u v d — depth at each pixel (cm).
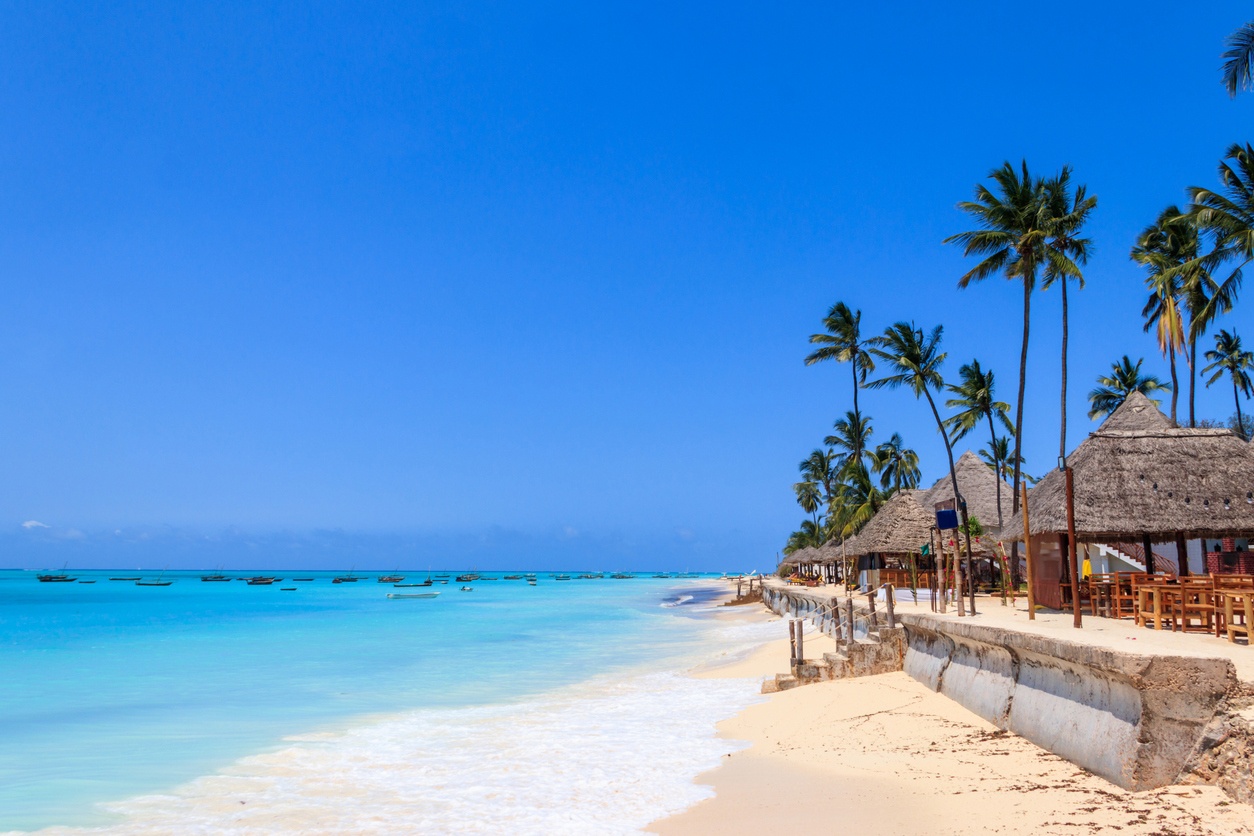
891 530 3934
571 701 1827
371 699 1912
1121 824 692
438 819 959
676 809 946
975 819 780
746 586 10119
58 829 977
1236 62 1959
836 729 1287
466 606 6912
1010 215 3259
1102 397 5047
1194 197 2792
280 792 1115
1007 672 1135
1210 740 729
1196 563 2706
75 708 1817
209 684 2178
